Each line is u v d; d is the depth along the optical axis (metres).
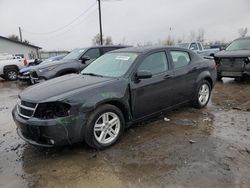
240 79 9.71
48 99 3.48
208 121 5.02
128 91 4.16
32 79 9.05
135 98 4.28
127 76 4.23
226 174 3.07
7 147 4.13
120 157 3.61
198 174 3.09
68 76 4.73
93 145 3.75
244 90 7.98
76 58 9.14
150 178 3.05
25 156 3.78
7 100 8.22
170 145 3.94
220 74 9.47
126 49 5.11
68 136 3.47
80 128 3.57
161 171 3.20
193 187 2.84
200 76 5.65
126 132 4.53
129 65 4.40
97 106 3.75
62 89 3.77
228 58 9.09
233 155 3.55
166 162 3.41
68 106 3.46
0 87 11.67
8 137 4.60
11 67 14.41
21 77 11.93
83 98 3.60
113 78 4.21
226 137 4.20
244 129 4.56
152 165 3.35
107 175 3.16
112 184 2.97
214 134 4.34
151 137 4.28
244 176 3.02
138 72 4.21
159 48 4.93
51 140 3.42
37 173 3.28
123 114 4.23
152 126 4.80
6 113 6.41
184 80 5.22
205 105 6.06
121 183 2.98
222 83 9.48
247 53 8.70
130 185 2.93
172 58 5.08
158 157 3.56
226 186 2.83
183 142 4.04
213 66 6.16
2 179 3.17
